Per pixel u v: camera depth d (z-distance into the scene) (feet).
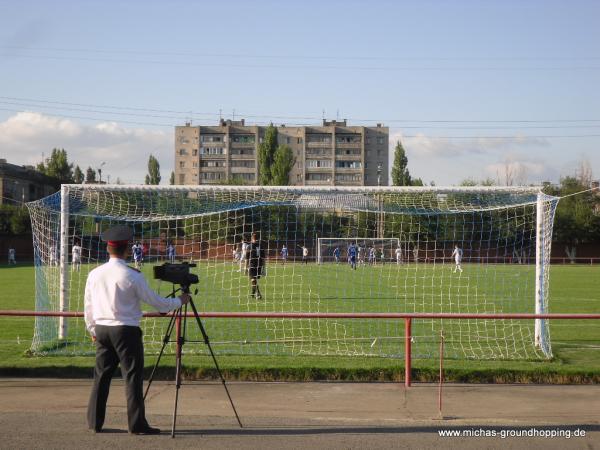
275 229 91.71
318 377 34.24
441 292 87.61
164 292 78.64
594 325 55.57
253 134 402.11
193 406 28.73
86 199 58.39
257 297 79.10
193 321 55.26
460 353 41.06
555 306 74.95
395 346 43.68
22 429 24.53
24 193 266.77
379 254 120.57
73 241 64.23
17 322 54.80
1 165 253.44
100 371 24.17
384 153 407.03
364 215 105.40
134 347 23.73
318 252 122.42
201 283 95.96
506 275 116.47
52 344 42.14
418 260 109.29
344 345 43.98
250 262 74.74
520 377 33.99
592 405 29.25
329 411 28.09
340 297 82.69
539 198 42.22
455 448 22.71
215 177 403.54
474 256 110.32
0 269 139.13
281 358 38.14
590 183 229.04
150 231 84.33
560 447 22.97
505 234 95.96
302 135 402.11
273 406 28.89
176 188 43.70
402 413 27.81
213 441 23.25
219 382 33.55
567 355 40.70
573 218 194.70
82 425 25.14
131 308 23.77
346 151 402.11
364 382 33.86
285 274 108.47
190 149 404.98
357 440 23.53
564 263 200.75
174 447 22.45
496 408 28.71
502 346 43.91
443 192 43.01
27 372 34.45
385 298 81.76
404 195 55.21
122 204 69.15
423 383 33.68
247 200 52.42
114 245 24.14
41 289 45.19
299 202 58.03
